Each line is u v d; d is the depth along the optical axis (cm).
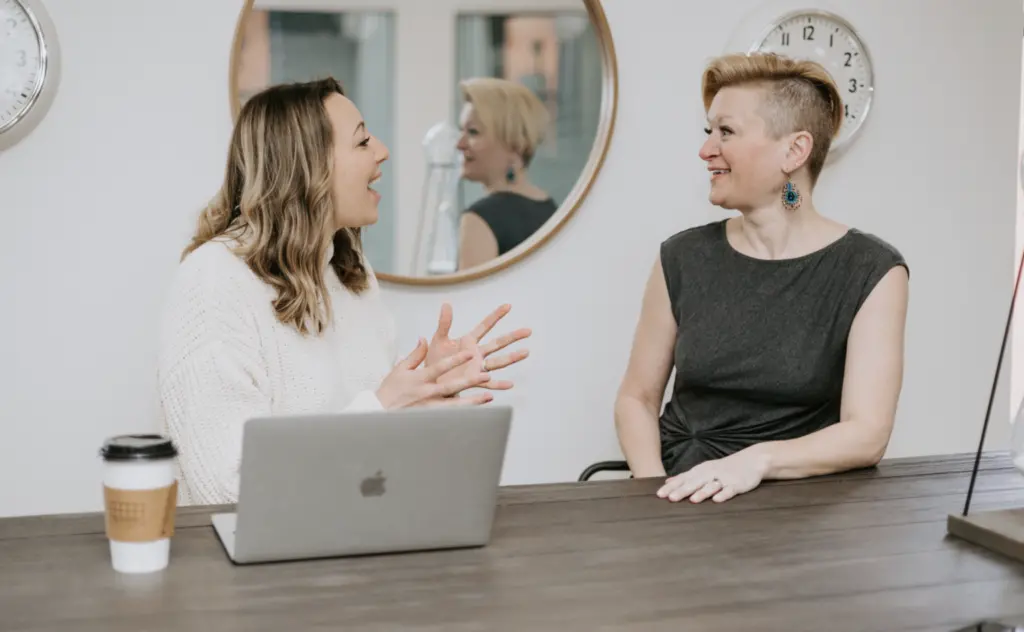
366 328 197
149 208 239
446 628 100
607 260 269
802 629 102
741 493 154
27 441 236
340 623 101
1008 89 301
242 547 116
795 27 274
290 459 113
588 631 100
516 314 263
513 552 124
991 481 163
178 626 99
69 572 114
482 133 251
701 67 272
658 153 271
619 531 133
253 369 167
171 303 167
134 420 242
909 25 289
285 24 240
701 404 204
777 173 193
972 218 300
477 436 120
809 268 194
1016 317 307
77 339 238
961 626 103
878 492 155
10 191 230
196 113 240
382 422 116
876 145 289
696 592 111
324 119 178
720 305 200
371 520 119
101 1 232
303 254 176
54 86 228
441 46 247
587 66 257
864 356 183
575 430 271
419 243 250
